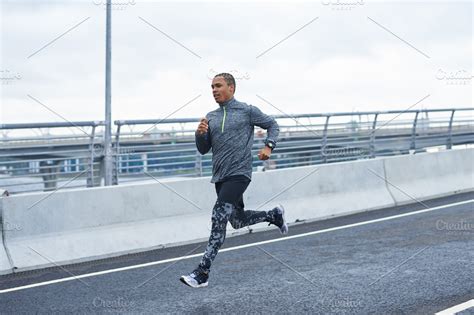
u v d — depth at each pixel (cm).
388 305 593
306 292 654
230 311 593
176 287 700
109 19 1076
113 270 812
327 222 1155
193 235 1032
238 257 859
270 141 639
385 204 1321
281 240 978
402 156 1397
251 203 1150
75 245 902
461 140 2225
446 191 1459
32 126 1059
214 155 641
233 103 642
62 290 708
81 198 928
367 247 888
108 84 1085
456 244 880
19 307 639
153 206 1005
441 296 618
